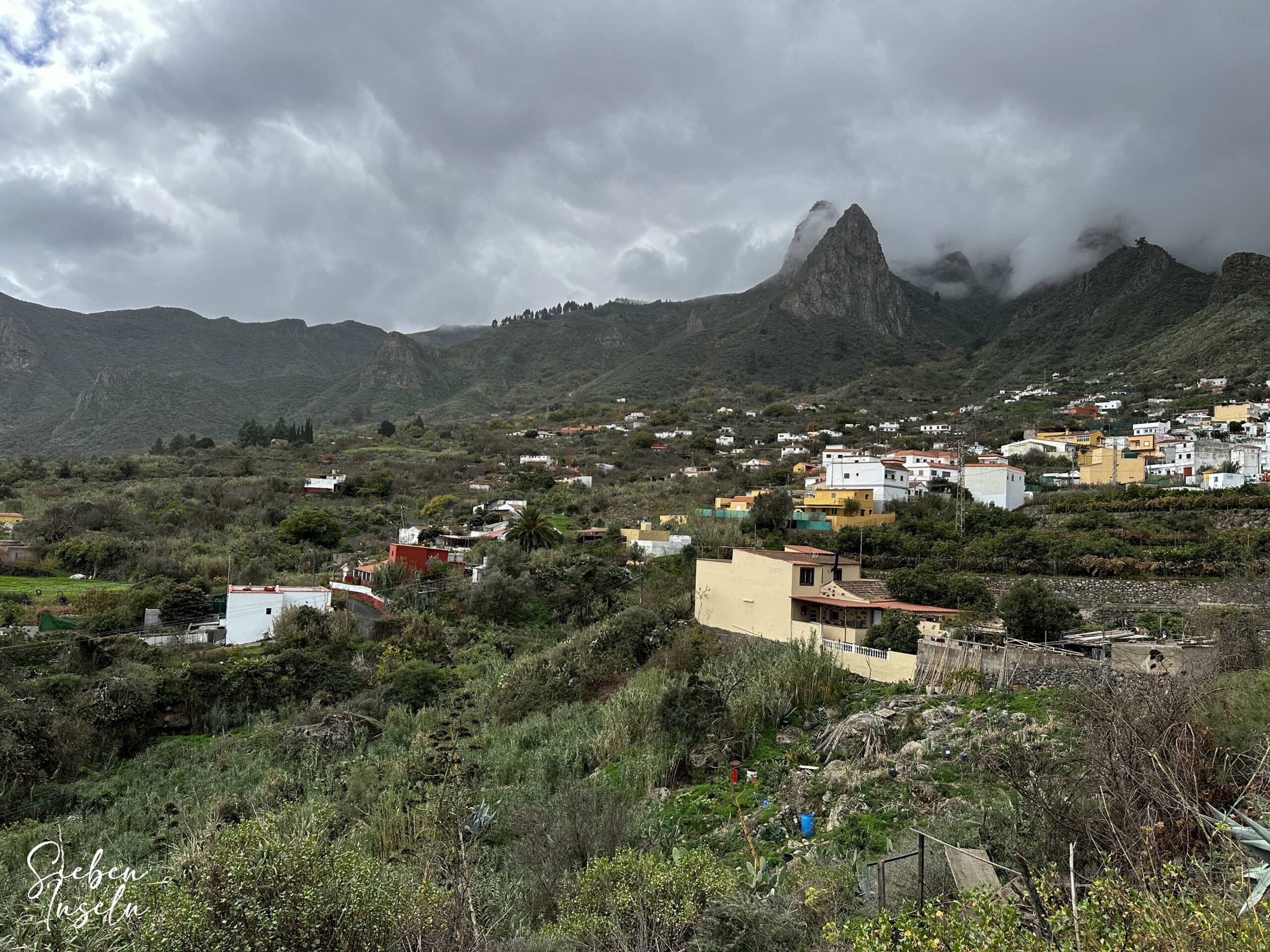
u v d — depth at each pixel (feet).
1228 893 22.81
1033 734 60.70
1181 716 37.96
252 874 36.11
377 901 37.52
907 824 55.21
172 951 33.09
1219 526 149.69
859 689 87.35
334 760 93.20
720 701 85.92
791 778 69.77
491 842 65.36
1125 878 25.54
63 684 104.47
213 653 131.44
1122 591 124.36
